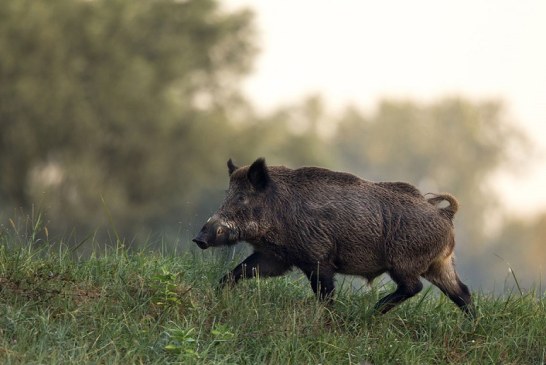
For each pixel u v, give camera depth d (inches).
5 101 3998.5
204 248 1024.2
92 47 4234.7
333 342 911.0
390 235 1034.1
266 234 1033.5
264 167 1025.5
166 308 930.1
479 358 946.7
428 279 1066.7
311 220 1030.4
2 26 4089.6
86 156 4067.4
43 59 4131.4
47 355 796.6
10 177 3991.1
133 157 4271.7
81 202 4010.8
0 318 848.3
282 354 871.7
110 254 1080.8
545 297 1097.4
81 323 880.9
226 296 969.5
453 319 1030.4
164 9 4579.2
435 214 1047.6
